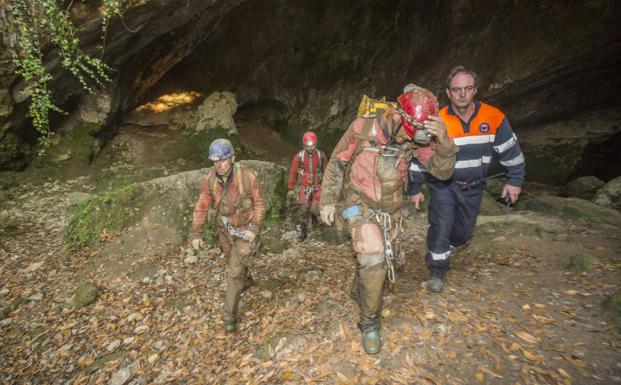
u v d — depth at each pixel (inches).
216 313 142.6
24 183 304.2
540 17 363.6
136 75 389.7
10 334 145.5
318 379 96.5
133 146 389.4
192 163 392.5
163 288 165.2
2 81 251.3
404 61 453.7
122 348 131.4
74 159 338.6
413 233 213.6
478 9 394.6
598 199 277.3
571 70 369.4
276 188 251.9
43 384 121.4
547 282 129.0
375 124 99.8
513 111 422.9
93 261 188.1
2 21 215.8
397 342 104.7
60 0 217.8
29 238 224.2
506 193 118.4
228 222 126.9
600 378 86.5
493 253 161.9
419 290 132.2
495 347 99.3
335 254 194.7
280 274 171.6
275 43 507.2
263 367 106.5
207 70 535.5
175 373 115.0
